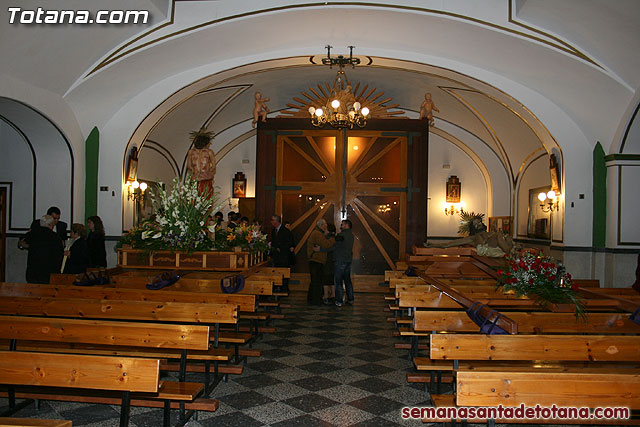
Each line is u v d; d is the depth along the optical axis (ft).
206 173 34.12
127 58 30.07
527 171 46.60
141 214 39.63
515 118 40.45
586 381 10.33
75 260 25.90
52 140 32.94
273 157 40.91
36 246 24.82
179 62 32.68
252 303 18.58
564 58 29.53
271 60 33.50
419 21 28.86
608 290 24.44
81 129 34.22
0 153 34.42
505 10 27.96
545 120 34.58
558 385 10.32
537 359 12.84
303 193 40.75
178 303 16.17
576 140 34.91
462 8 27.91
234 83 39.50
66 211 33.68
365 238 40.42
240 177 53.83
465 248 30.86
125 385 10.94
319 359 20.74
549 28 28.17
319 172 40.83
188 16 28.78
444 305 19.38
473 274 27.61
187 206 25.99
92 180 34.53
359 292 40.24
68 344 17.11
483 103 41.06
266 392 16.60
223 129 49.83
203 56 32.65
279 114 49.37
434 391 16.80
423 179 40.24
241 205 53.42
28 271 24.89
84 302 16.49
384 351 22.16
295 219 40.81
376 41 31.96
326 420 14.37
